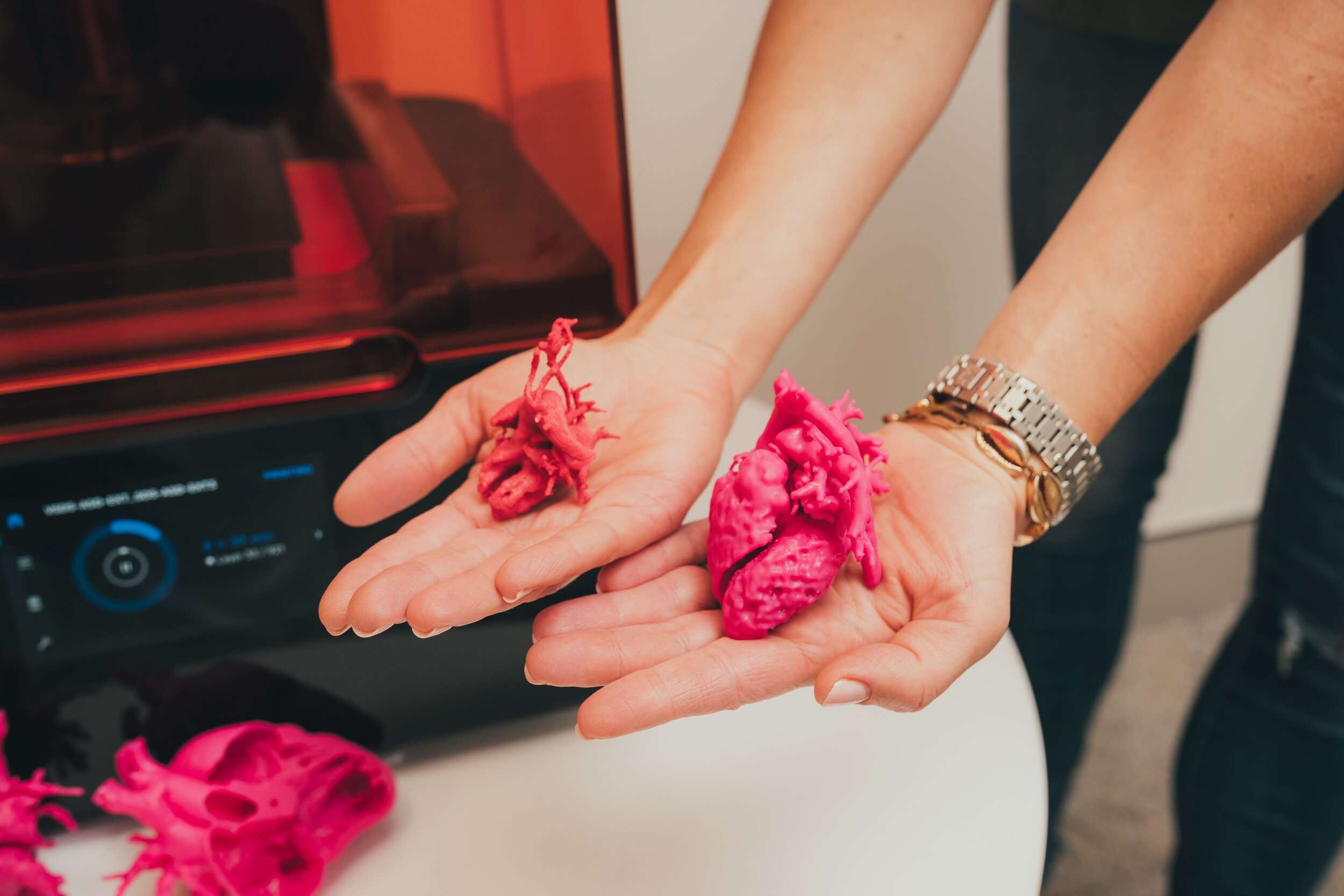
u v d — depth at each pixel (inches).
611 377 22.4
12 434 20.4
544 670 18.2
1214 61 20.6
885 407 40.5
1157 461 32.9
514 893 20.0
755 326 23.8
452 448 21.6
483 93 24.1
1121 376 21.2
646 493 20.0
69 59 21.1
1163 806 40.6
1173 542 50.6
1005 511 20.3
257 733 20.8
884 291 37.8
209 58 21.8
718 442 21.8
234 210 22.0
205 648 21.3
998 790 20.8
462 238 22.9
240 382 21.8
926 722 22.0
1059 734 36.8
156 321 21.9
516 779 21.7
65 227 21.4
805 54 24.7
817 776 21.2
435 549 20.0
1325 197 20.2
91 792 21.5
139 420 20.8
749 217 24.1
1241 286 21.1
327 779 20.6
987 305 39.3
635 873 20.1
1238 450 48.8
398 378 22.5
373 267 22.8
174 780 19.8
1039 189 32.8
